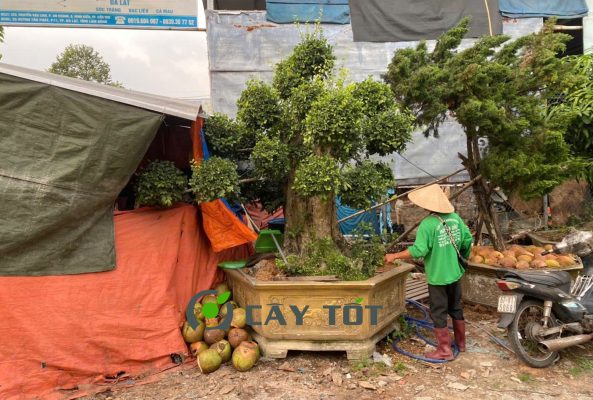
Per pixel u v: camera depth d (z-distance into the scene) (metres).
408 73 5.38
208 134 4.83
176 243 4.41
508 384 3.73
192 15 7.82
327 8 8.15
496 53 5.73
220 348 4.08
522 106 5.27
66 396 3.67
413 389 3.65
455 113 5.53
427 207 4.13
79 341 3.83
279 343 4.11
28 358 3.68
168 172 4.24
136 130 3.92
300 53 4.64
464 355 4.28
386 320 4.32
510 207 8.32
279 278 4.16
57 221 3.75
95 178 3.88
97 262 3.95
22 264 3.68
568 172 5.37
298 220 4.73
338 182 3.89
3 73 3.66
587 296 4.23
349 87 4.24
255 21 8.03
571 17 8.53
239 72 7.99
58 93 3.78
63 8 7.40
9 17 7.26
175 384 3.83
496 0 8.35
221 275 5.02
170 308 4.24
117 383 3.87
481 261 5.41
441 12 8.27
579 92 6.27
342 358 4.16
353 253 4.64
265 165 4.34
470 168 5.86
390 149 4.34
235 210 5.28
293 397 3.54
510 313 4.00
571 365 4.08
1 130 3.66
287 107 4.60
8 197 3.61
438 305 4.16
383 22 8.20
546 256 5.18
